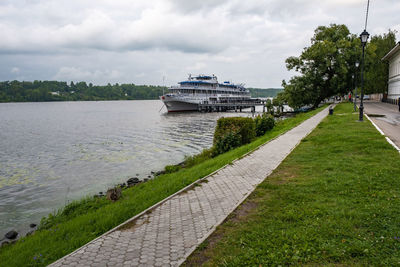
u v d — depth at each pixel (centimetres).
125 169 1534
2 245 661
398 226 421
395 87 4141
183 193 690
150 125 4266
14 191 1182
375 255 357
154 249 426
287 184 673
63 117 6494
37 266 436
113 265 389
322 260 358
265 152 1135
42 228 725
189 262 383
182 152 2003
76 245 487
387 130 1378
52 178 1377
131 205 680
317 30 4709
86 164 1672
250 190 668
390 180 618
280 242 406
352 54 4197
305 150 1087
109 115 7119
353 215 467
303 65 4584
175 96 7038
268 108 5750
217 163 1037
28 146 2392
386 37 5294
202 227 491
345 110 2991
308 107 5541
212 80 8031
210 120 5147
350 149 985
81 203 869
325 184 636
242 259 375
